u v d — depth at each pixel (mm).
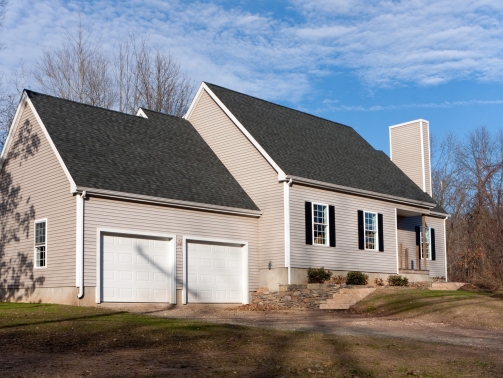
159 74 47719
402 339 15383
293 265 25250
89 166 21766
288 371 10703
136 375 9719
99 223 20922
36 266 22250
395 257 30453
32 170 23109
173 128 28328
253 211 25703
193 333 14344
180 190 23750
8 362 10516
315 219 26609
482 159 52094
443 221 36188
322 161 28812
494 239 33562
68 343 12641
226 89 29844
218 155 28203
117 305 21172
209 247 24500
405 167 36781
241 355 12023
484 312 20250
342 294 24094
